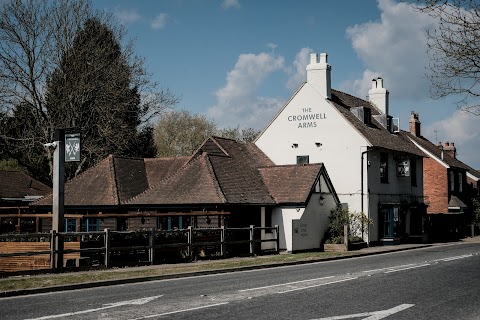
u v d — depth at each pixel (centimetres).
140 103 4712
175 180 2995
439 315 998
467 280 1564
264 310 1049
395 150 4009
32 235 1712
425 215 4441
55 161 1905
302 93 3900
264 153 3981
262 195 3091
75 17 4231
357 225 3500
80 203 2977
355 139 3688
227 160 3259
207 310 1051
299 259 2381
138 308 1084
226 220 2764
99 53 4331
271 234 3042
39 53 4047
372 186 3750
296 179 3247
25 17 3959
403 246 3644
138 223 2967
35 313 1039
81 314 1019
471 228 5319
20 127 4506
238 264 2106
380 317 974
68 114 4178
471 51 1441
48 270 1731
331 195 3388
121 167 3306
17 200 4156
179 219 2892
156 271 1817
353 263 2294
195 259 2286
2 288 1365
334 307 1086
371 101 4622
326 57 3881
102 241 2117
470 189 5919
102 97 4334
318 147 3816
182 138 7306
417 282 1516
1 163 5169
